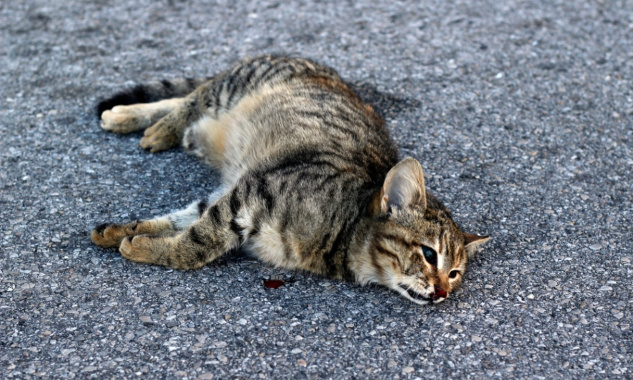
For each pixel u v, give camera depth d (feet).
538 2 8.13
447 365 5.54
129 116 6.68
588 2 8.13
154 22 7.72
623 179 6.58
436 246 5.82
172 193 6.33
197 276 5.85
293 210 5.88
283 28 7.72
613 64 7.48
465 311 5.79
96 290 5.74
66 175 6.38
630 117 7.04
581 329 5.73
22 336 5.54
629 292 5.91
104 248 5.94
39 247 5.93
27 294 5.71
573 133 6.89
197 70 7.27
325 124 6.37
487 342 5.65
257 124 6.54
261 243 5.93
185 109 6.67
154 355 5.50
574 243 6.16
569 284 5.94
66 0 7.93
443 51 7.55
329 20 7.83
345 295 5.83
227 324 5.64
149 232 5.99
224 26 7.71
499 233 6.21
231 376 5.44
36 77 7.10
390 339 5.63
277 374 5.46
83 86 7.06
